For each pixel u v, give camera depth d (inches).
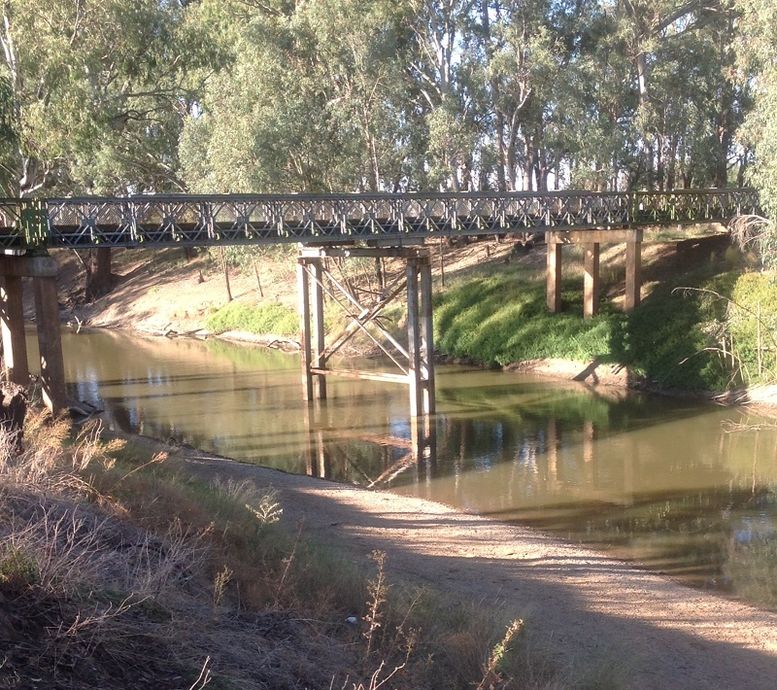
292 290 1670.8
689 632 361.4
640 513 552.4
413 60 1578.5
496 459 706.2
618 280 1245.7
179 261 2123.5
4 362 717.9
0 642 159.5
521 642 282.7
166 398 1014.4
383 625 248.4
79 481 289.0
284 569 276.2
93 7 967.6
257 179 1256.2
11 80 891.4
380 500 576.4
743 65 1087.6
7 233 709.9
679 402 935.0
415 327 862.5
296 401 981.2
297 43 1360.7
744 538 499.8
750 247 1100.5
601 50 1385.3
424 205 986.1
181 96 1369.3
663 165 1637.6
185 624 200.2
